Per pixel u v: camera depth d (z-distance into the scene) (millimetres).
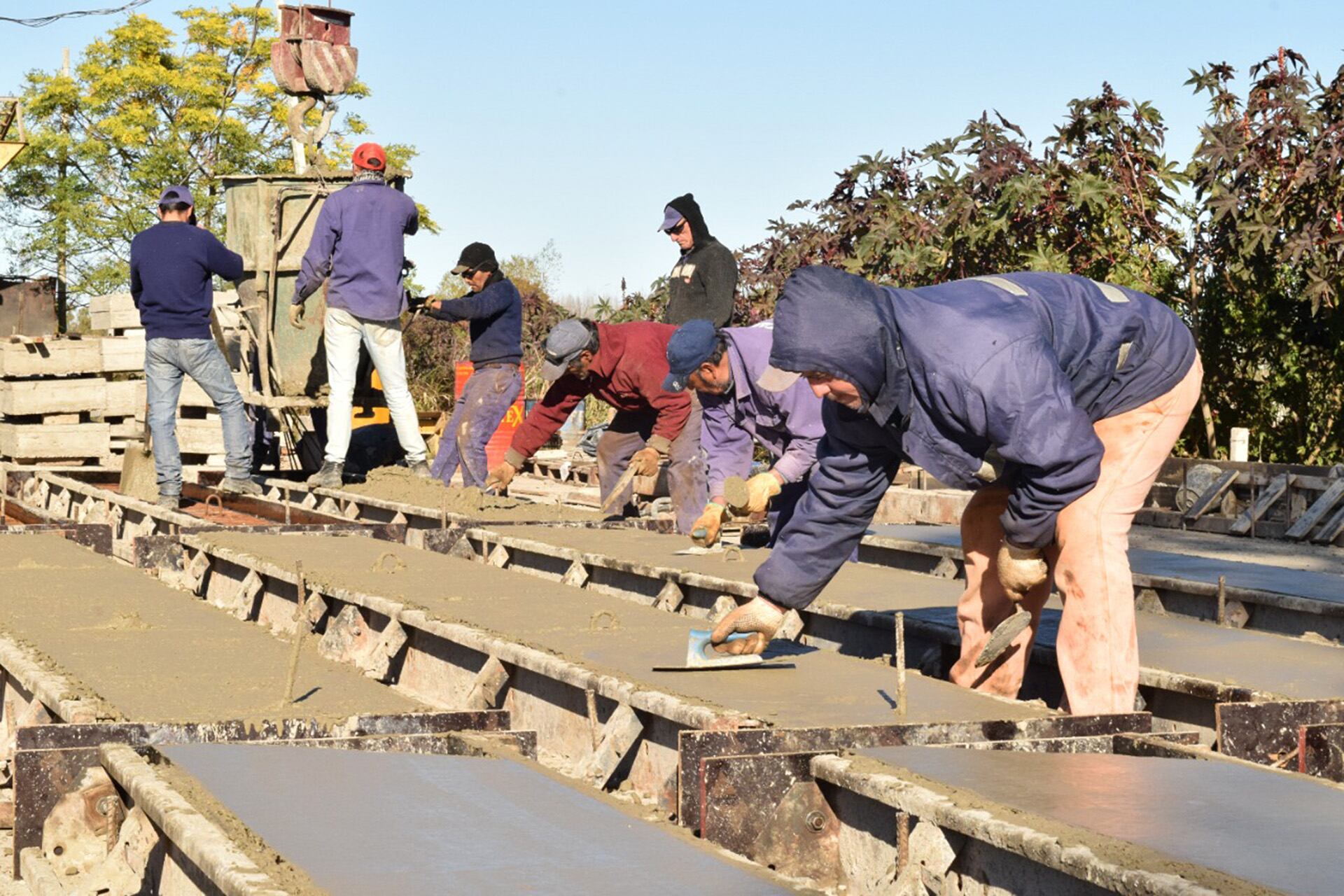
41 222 40938
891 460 4418
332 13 11508
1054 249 13977
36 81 39812
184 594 6227
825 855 3480
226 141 40062
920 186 15000
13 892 3553
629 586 7352
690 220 8961
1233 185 12562
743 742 3641
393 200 10133
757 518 6781
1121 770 3422
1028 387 3930
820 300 3977
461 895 2633
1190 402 4418
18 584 6426
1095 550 4320
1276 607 6109
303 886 2656
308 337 11211
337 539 7992
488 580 6484
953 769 3395
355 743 3852
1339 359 12570
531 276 30000
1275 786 3264
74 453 12523
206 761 3570
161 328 9625
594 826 3094
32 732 3746
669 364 6289
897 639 3965
